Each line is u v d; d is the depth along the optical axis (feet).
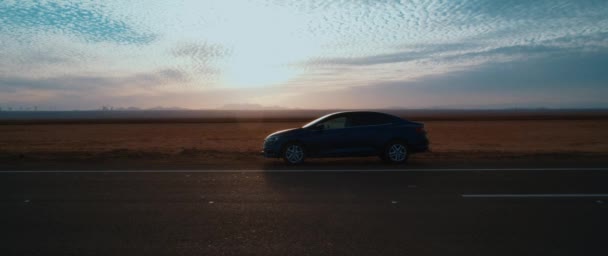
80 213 22.35
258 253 16.60
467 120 218.59
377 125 41.98
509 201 24.67
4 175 34.17
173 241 17.98
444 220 20.88
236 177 33.30
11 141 85.81
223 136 103.35
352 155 41.37
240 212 22.57
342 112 42.93
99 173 35.14
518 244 17.39
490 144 72.33
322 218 21.38
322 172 35.73
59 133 118.32
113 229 19.58
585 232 18.85
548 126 141.49
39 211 22.71
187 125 179.11
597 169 36.09
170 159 46.32
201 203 24.57
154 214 22.20
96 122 229.45
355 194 26.86
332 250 16.88
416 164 40.68
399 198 25.68
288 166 39.60
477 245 17.31
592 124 155.22
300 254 16.48
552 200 24.81
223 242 17.85
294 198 25.80
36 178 32.78
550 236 18.34
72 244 17.57
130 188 28.91
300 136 41.06
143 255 16.40
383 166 39.24
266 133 117.08
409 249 16.92
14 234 18.84
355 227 19.83
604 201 24.47
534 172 34.81
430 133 107.55
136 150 57.57
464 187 28.84
